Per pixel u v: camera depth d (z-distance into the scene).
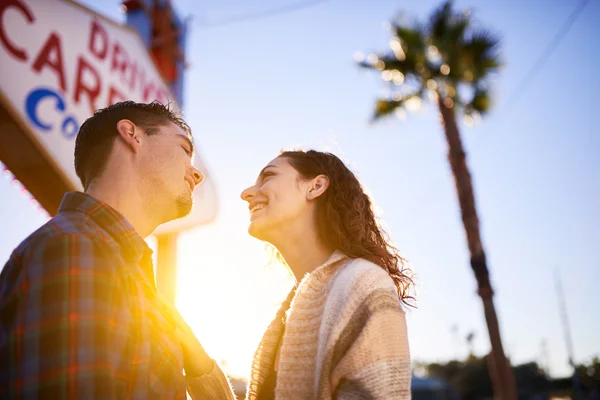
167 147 1.58
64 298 1.05
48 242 1.12
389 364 1.29
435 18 11.46
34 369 0.98
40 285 1.05
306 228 1.79
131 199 1.49
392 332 1.34
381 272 1.49
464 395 46.19
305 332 1.51
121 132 1.52
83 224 1.24
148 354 1.21
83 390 0.99
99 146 1.52
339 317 1.38
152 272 1.42
